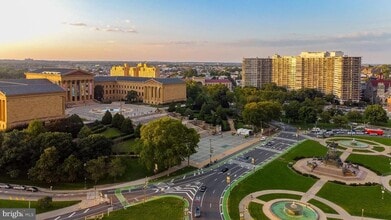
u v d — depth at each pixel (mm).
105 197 133000
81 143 156750
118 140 193500
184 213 119312
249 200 131750
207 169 169500
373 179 157250
